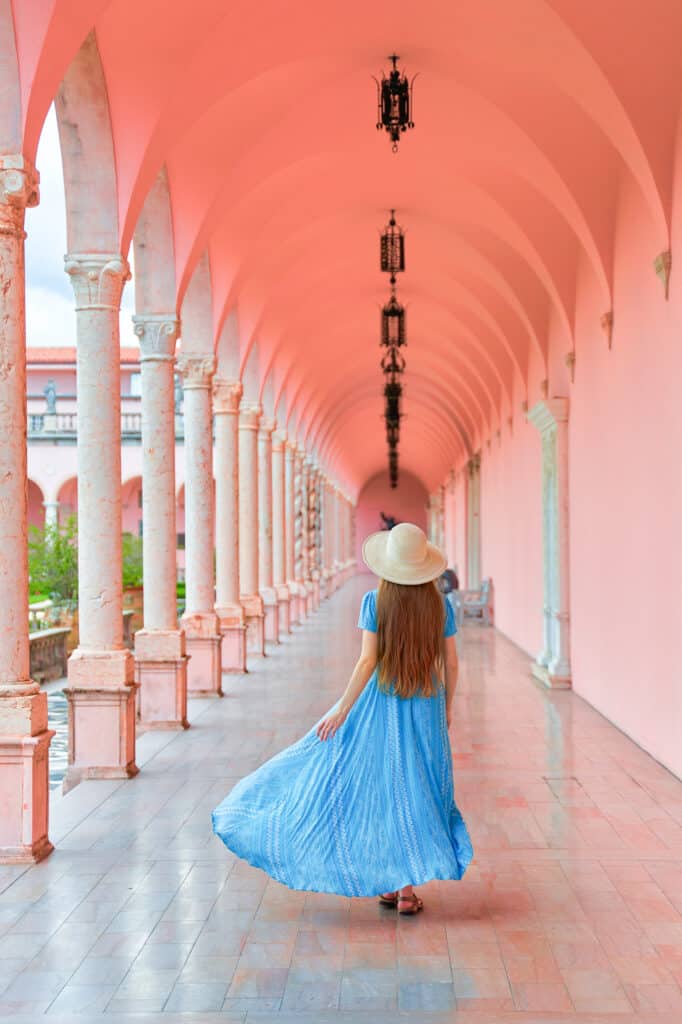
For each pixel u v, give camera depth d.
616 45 8.41
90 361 8.72
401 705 5.13
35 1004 4.31
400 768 5.09
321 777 5.13
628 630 10.41
